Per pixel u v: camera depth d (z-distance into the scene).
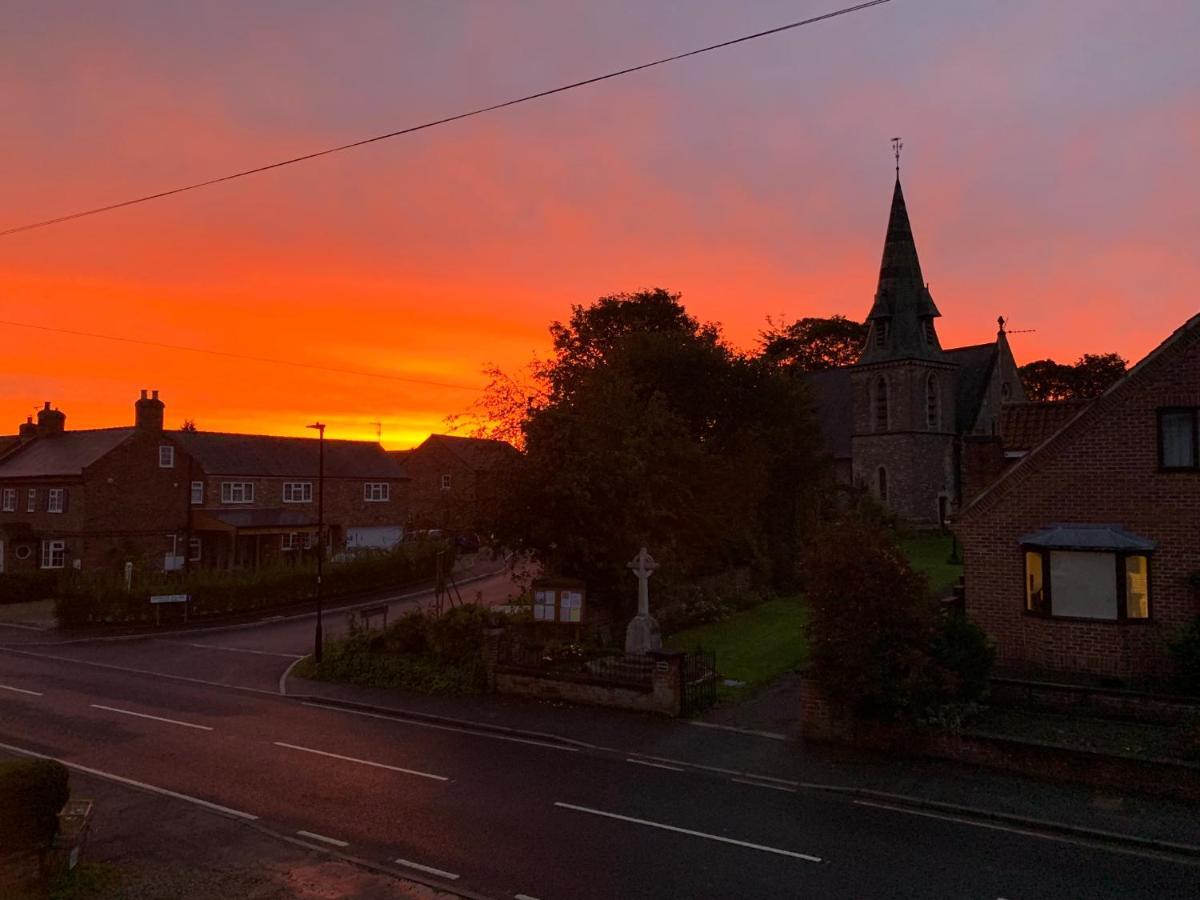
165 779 13.23
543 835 10.80
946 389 53.31
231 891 8.99
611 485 22.77
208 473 47.38
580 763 14.12
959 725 13.84
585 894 9.07
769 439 31.02
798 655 21.12
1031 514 18.31
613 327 43.16
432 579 43.53
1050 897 9.05
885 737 14.09
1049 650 17.59
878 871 9.70
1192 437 17.00
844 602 14.14
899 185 53.06
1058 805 11.60
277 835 10.74
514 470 22.89
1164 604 16.94
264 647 27.59
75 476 41.75
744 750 14.52
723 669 19.83
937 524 51.34
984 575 18.78
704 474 26.78
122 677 22.66
